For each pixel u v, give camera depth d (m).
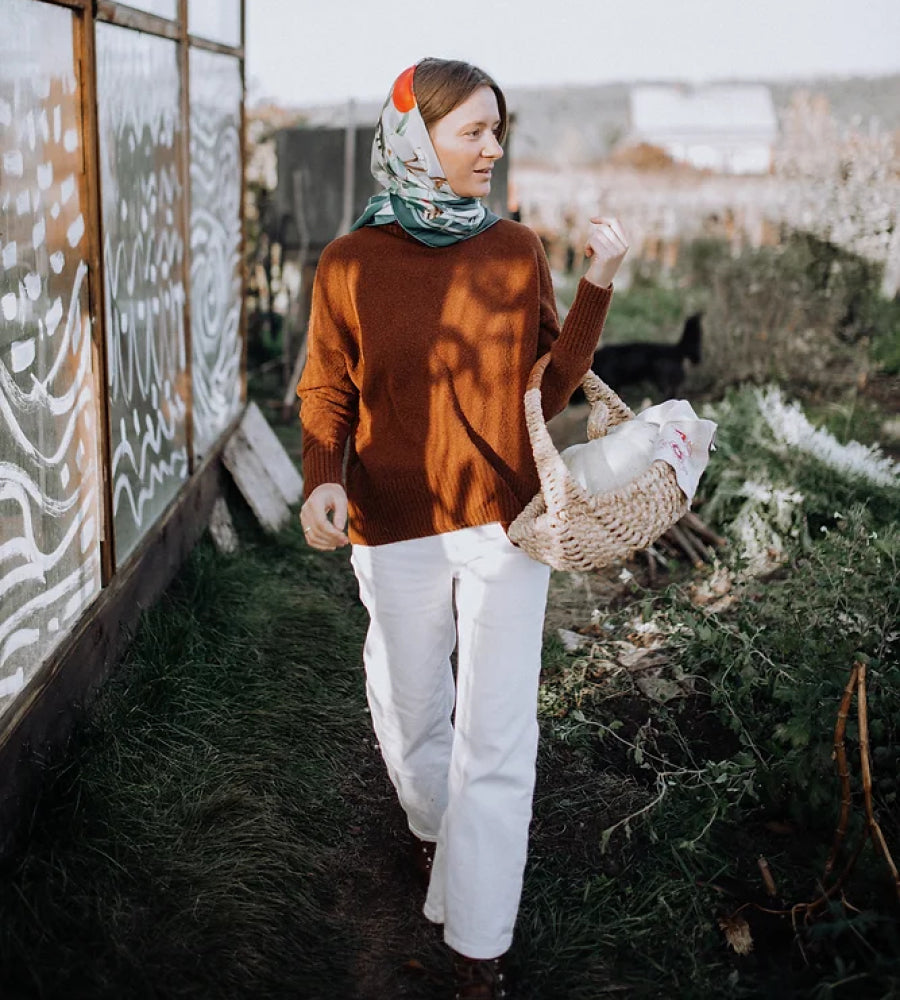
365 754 3.22
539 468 2.03
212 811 2.81
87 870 2.50
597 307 2.08
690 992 2.26
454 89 2.04
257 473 5.34
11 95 2.48
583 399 6.68
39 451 2.69
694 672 3.45
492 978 2.16
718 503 4.92
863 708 2.34
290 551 4.91
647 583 4.51
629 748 3.20
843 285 8.05
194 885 2.53
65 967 2.20
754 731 3.10
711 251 10.80
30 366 2.63
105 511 3.22
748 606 3.54
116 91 3.38
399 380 2.15
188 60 4.38
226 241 5.41
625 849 2.77
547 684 3.56
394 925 2.51
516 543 2.09
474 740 2.14
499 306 2.12
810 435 5.26
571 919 2.50
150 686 3.27
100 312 3.11
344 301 2.20
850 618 3.23
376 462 2.22
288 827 2.81
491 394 2.13
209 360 5.00
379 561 2.27
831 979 2.24
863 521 3.89
